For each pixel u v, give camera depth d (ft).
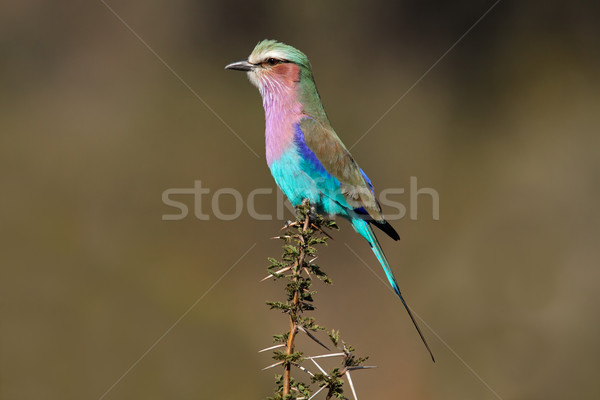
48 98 54.54
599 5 59.06
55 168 46.91
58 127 50.67
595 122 55.16
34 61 57.11
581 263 44.42
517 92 57.82
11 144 48.32
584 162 52.06
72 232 43.62
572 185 50.29
